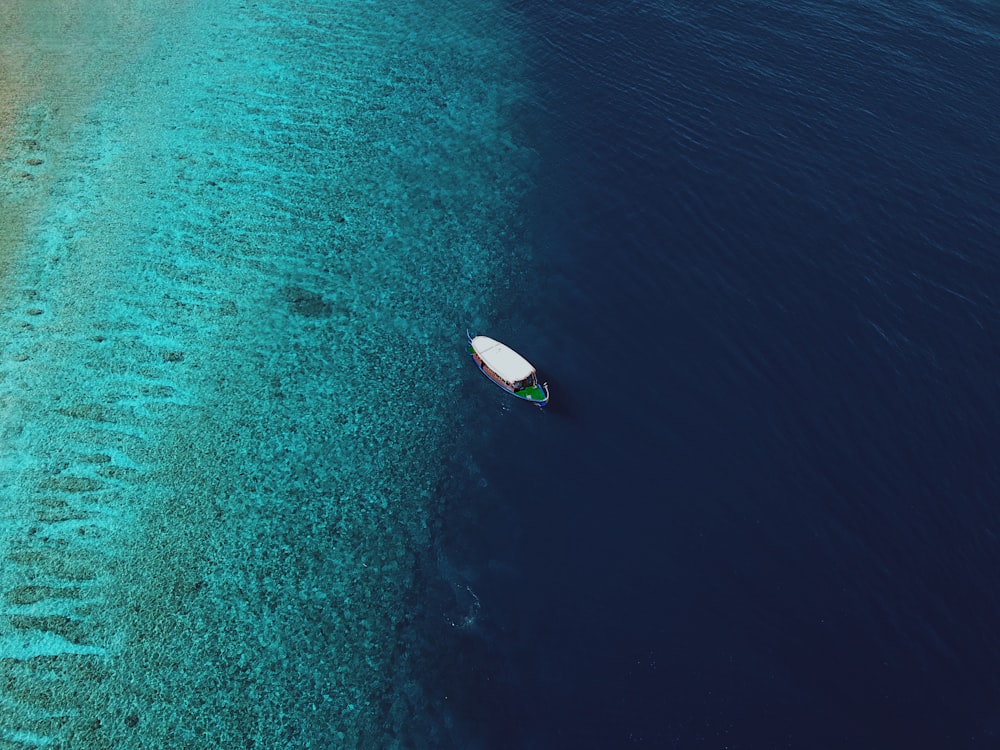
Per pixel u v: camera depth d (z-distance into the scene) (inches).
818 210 2198.6
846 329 1900.8
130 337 1916.8
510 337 1975.9
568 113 2635.3
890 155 2338.8
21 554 1519.4
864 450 1668.3
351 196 2341.3
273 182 2358.5
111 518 1588.3
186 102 2593.5
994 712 1304.1
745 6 3061.0
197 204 2261.3
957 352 1829.5
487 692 1376.7
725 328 1937.7
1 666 1365.7
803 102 2561.5
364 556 1568.7
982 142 2364.7
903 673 1349.7
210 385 1843.0
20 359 1845.5
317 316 2017.7
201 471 1681.8
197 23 2960.1
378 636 1454.2
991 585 1457.9
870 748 1269.7
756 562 1508.4
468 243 2225.6
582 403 1812.3
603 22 3043.8
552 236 2233.0
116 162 2352.4
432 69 2837.1
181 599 1482.5
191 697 1362.0
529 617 1465.3
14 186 2240.4
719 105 2588.6
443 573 1540.4
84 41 2797.7
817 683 1343.5
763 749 1278.3
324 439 1765.5
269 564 1546.5
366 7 3139.8
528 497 1652.3
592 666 1390.3
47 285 2006.6
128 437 1724.9
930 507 1568.7
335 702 1373.0
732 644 1400.1
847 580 1473.9
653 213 2256.4
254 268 2113.7
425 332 2003.0
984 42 2778.1
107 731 1311.5
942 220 2138.3
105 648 1406.3
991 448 1654.8
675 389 1822.1
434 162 2469.2
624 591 1486.2
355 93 2711.6
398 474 1710.1
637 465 1685.5
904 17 2928.2
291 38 2938.0
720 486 1632.6
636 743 1298.0
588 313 2018.9
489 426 1792.6
